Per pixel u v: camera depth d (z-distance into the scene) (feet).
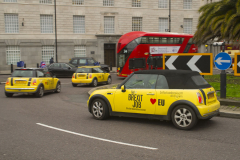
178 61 36.40
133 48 72.64
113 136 20.21
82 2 125.08
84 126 23.50
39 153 16.35
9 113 29.71
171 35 77.41
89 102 26.66
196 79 22.59
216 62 32.37
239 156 15.70
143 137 19.90
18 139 19.42
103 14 126.62
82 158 15.46
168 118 22.50
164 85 22.84
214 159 15.24
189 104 21.31
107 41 126.82
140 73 24.44
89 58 94.58
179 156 15.74
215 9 54.34
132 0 129.39
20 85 42.19
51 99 41.45
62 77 87.76
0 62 118.93
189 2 133.90
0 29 118.21
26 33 120.16
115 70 116.16
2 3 117.70
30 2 119.85
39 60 122.21
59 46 123.75
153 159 15.25
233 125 23.38
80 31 126.00
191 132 21.26
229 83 48.06
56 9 122.62
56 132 21.43
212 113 22.04
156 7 130.72
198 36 62.34
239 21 53.31
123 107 24.59
